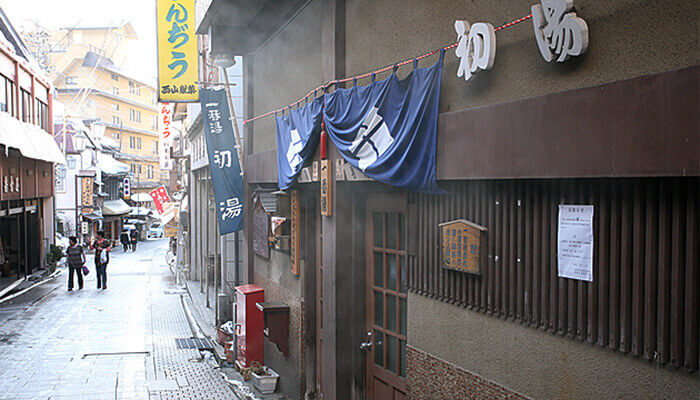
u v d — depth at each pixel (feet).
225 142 33.73
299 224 25.30
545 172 10.54
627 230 9.67
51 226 81.10
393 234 18.62
